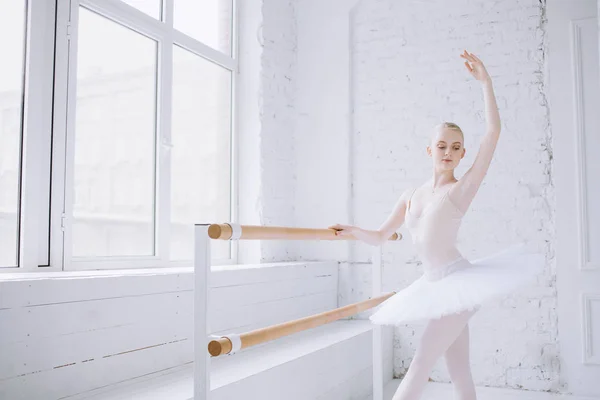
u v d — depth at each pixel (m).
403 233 3.71
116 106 2.84
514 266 1.90
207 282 1.51
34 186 2.33
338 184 3.87
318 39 4.00
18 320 1.74
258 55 3.79
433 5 3.72
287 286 3.23
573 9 3.36
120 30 2.88
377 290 2.70
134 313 2.14
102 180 2.74
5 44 2.29
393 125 3.79
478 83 3.59
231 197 3.73
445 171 1.99
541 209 3.40
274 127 3.85
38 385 1.79
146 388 2.05
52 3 2.44
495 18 3.57
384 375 3.45
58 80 2.44
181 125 3.34
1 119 2.26
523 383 3.37
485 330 3.46
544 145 3.42
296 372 2.46
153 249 3.03
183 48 3.35
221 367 2.29
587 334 3.23
